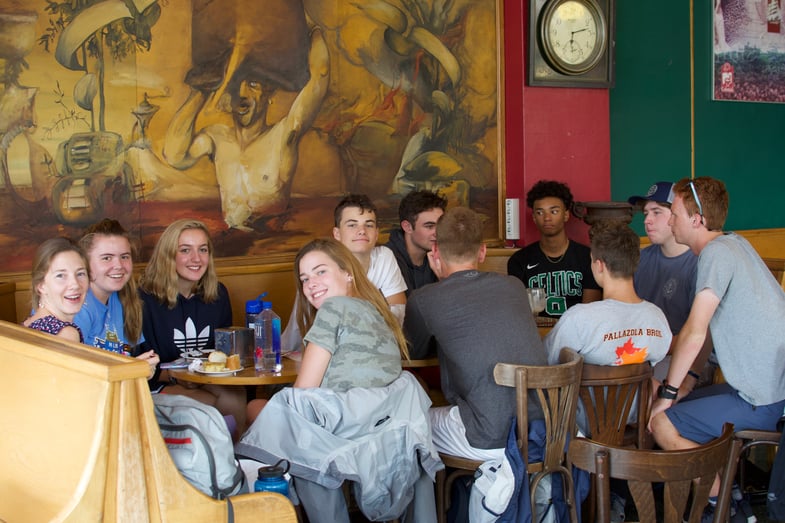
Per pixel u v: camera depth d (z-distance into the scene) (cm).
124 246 305
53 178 370
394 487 249
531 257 443
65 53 369
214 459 197
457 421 283
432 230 376
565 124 488
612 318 281
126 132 385
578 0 477
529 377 260
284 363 303
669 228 377
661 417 301
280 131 422
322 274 277
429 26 461
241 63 409
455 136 474
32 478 189
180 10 394
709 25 555
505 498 260
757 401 294
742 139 579
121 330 309
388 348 265
